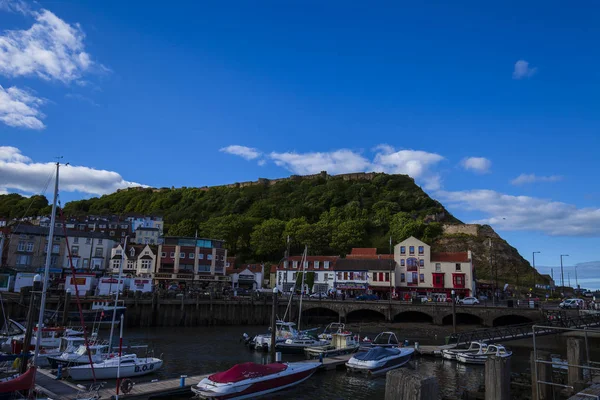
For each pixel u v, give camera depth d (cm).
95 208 18738
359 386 2791
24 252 7669
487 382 1399
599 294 9744
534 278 9350
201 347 4231
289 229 11319
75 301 5300
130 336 4781
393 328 5856
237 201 14850
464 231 10856
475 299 6631
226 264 9262
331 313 6994
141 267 8275
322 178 16438
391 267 8025
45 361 3086
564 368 2600
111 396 2261
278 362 2830
